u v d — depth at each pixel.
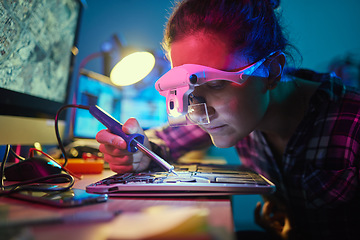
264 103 0.66
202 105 0.58
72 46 1.12
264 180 0.51
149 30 2.60
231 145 0.66
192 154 1.45
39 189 0.47
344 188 0.68
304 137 0.76
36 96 0.88
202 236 0.25
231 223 0.30
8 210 0.35
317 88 0.79
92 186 0.46
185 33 0.59
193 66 0.55
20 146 0.81
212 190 0.44
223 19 0.59
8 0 0.68
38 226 0.28
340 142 0.70
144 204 0.40
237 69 0.59
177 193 0.44
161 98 1.61
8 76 0.73
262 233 0.91
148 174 0.59
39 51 0.87
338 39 2.82
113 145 0.62
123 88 1.52
